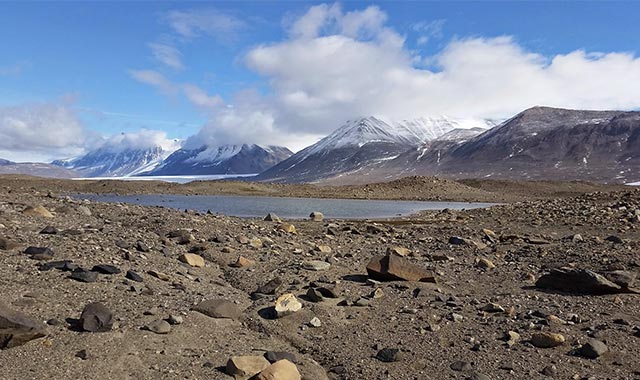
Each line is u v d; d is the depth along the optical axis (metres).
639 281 11.50
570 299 10.21
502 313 9.21
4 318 6.39
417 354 7.29
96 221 17.36
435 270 12.92
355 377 6.56
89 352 6.40
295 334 8.03
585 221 22.69
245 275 11.49
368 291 10.58
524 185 106.06
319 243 17.14
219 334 7.63
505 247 16.91
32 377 5.71
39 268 9.38
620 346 7.58
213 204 53.69
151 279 9.91
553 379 6.53
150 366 6.30
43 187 74.56
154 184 84.19
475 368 6.86
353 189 85.38
